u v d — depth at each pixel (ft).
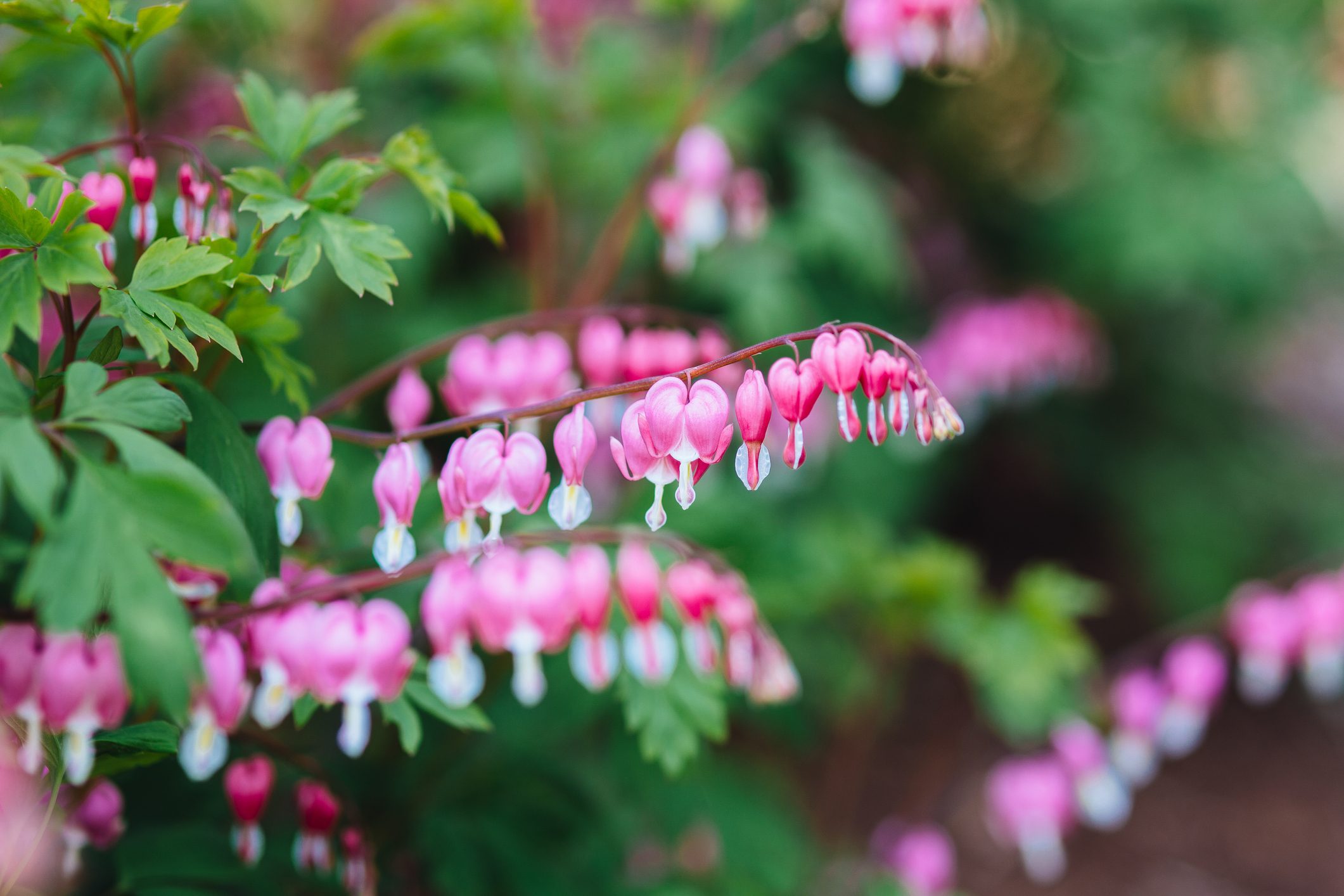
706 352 2.79
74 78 3.14
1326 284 7.57
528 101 4.21
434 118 4.38
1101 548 8.32
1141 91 7.02
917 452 5.80
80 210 2.39
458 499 2.46
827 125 6.58
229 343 2.44
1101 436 7.75
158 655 2.27
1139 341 7.78
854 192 4.92
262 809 2.65
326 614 2.49
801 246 4.72
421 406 2.74
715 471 4.04
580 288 3.42
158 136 2.60
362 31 4.72
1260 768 6.86
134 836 2.74
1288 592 7.11
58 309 2.45
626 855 3.61
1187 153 6.95
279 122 2.64
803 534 4.17
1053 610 3.84
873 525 5.19
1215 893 5.85
